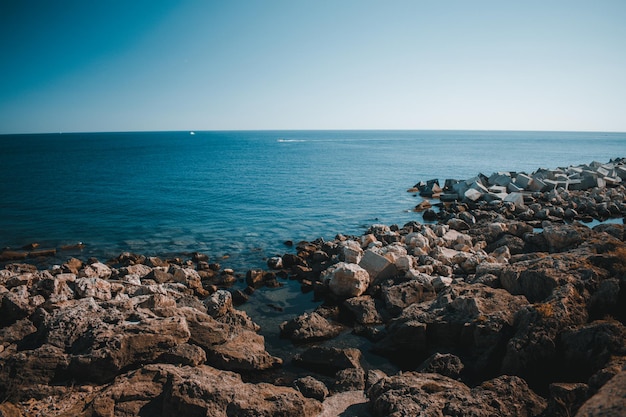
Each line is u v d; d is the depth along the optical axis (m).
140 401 10.98
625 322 12.92
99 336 12.71
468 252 25.75
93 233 34.41
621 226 21.62
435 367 13.05
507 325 13.30
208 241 32.06
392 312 18.00
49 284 18.39
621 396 6.48
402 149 167.00
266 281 22.78
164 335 13.34
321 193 55.06
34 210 43.03
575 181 49.22
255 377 13.88
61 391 11.70
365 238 28.23
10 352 13.31
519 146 192.62
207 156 125.75
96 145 195.88
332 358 14.41
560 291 13.30
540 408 10.31
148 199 49.84
